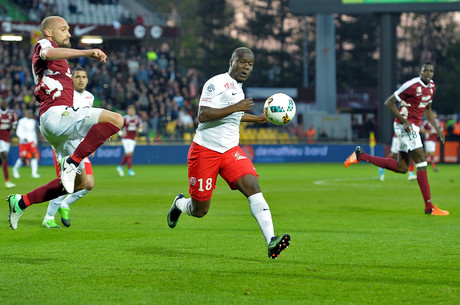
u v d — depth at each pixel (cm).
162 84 11119
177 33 11450
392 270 1791
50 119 1881
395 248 2150
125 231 2581
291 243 2259
